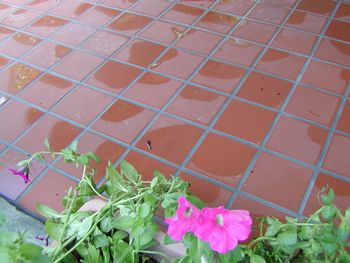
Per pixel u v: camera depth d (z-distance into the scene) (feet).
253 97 4.91
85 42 5.98
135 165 4.27
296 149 4.32
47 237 3.64
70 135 4.64
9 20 6.57
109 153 4.41
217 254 2.50
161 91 5.08
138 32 6.08
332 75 5.14
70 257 2.78
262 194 3.94
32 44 6.02
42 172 4.30
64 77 5.41
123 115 4.83
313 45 5.60
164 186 3.11
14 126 4.81
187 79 5.22
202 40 5.82
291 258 2.64
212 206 3.87
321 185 3.97
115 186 3.14
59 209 3.95
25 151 4.53
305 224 2.48
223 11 6.37
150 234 2.71
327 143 4.35
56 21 6.46
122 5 6.72
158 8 6.56
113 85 5.23
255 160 4.24
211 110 4.79
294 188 3.97
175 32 6.01
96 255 2.71
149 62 5.53
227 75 5.24
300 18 6.10
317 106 4.75
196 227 2.25
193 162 4.26
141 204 2.81
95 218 2.85
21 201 4.05
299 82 5.07
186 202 2.30
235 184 4.04
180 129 4.60
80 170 4.29
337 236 2.40
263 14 6.24
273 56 5.47
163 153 4.37
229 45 5.70
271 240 2.64
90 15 6.53
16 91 5.27
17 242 2.47
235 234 2.25
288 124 4.58
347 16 6.07
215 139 4.47
